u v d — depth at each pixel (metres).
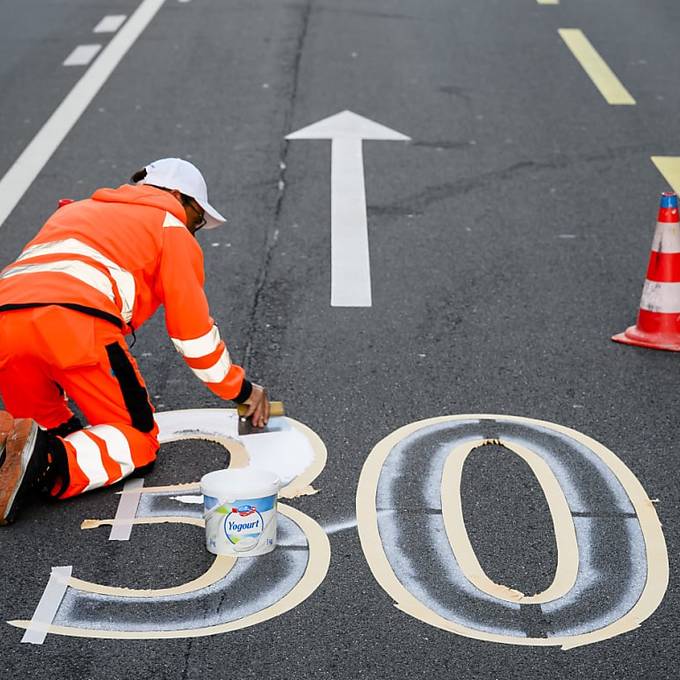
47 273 6.23
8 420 6.03
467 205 10.96
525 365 7.97
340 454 6.77
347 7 18.39
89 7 18.64
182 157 12.10
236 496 5.66
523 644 5.15
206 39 16.61
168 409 7.34
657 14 18.28
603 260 9.81
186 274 6.43
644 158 12.25
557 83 14.73
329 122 13.21
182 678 4.89
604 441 6.97
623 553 5.85
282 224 10.49
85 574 5.63
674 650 5.12
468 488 6.41
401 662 5.02
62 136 12.75
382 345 8.24
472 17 17.84
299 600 5.45
